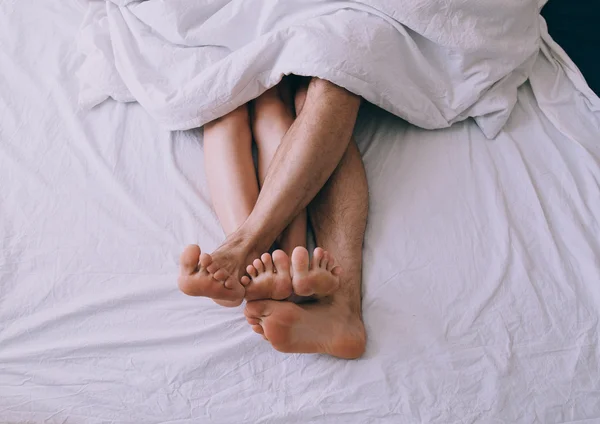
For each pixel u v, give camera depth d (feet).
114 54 4.06
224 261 3.05
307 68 3.41
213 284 2.92
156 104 3.79
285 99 4.01
